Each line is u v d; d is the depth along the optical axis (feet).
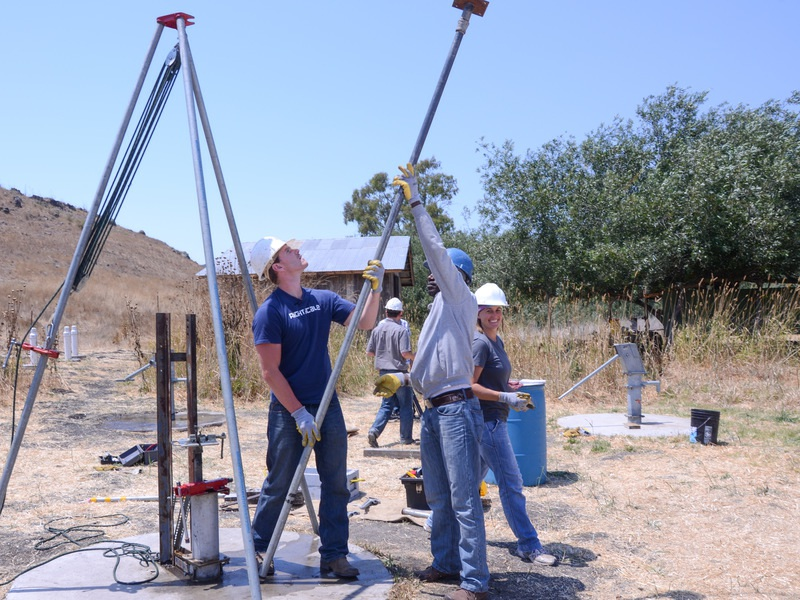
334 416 13.53
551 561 15.20
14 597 12.49
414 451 26.63
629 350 31.22
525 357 42.57
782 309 47.73
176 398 39.11
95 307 120.06
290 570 13.97
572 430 29.96
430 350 13.07
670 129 65.31
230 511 19.08
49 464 24.29
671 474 22.81
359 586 13.14
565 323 46.70
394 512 19.13
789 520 17.92
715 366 42.93
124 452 25.07
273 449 13.47
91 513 18.78
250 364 40.45
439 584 13.70
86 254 14.24
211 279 12.37
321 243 69.36
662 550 16.11
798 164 53.01
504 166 62.90
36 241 189.16
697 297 54.03
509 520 15.65
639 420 30.76
